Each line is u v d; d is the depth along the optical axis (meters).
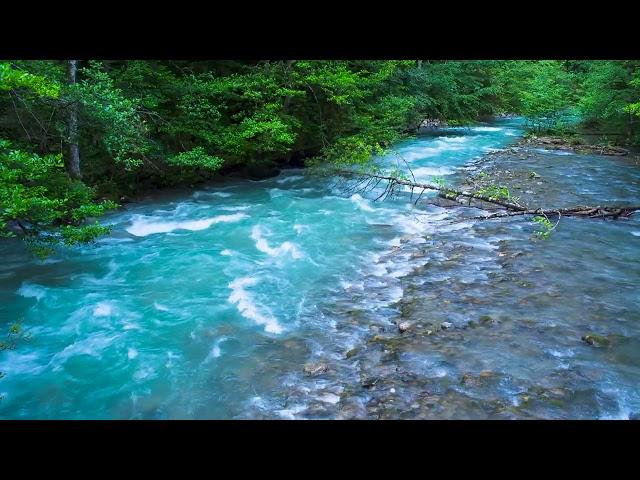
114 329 6.38
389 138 16.72
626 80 17.75
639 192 12.23
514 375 5.04
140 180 13.01
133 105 10.53
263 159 15.12
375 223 10.43
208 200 12.69
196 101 13.11
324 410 4.66
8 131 8.93
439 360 5.34
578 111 22.17
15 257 8.81
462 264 7.98
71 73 9.77
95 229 7.65
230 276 7.93
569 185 13.03
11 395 5.11
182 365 5.56
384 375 5.13
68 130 9.45
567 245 8.69
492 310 6.40
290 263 8.36
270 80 13.87
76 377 5.40
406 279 7.52
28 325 6.52
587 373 5.05
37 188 6.72
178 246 9.37
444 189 11.93
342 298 6.98
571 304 6.50
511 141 21.97
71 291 7.51
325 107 15.87
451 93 24.92
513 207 10.67
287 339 5.96
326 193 13.27
